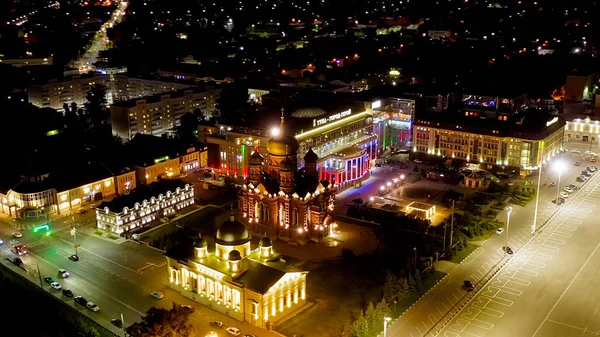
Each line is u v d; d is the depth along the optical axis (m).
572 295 177.88
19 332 159.00
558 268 194.38
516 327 162.38
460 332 160.50
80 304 174.12
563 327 162.00
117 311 171.25
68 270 195.00
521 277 189.25
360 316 165.00
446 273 192.25
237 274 169.25
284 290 168.75
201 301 177.50
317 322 167.00
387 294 174.75
